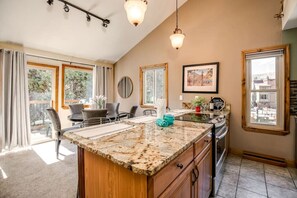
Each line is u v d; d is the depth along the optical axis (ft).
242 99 9.92
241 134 10.02
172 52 12.91
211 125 5.64
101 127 5.32
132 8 5.68
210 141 5.70
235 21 10.11
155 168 2.46
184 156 3.65
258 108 9.71
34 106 12.77
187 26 12.05
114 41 13.97
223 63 10.56
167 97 13.20
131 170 2.55
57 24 10.37
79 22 10.86
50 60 13.24
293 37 8.43
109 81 17.25
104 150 3.21
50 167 8.38
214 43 10.89
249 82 9.91
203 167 4.91
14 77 10.68
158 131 4.78
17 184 6.83
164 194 2.87
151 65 14.23
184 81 12.26
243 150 9.95
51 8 9.23
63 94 14.08
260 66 9.57
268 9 9.05
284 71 8.65
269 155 9.20
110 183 3.19
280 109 9.00
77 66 15.02
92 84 16.40
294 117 8.44
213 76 10.92
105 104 14.62
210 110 10.15
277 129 9.03
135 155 2.94
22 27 9.71
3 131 10.36
